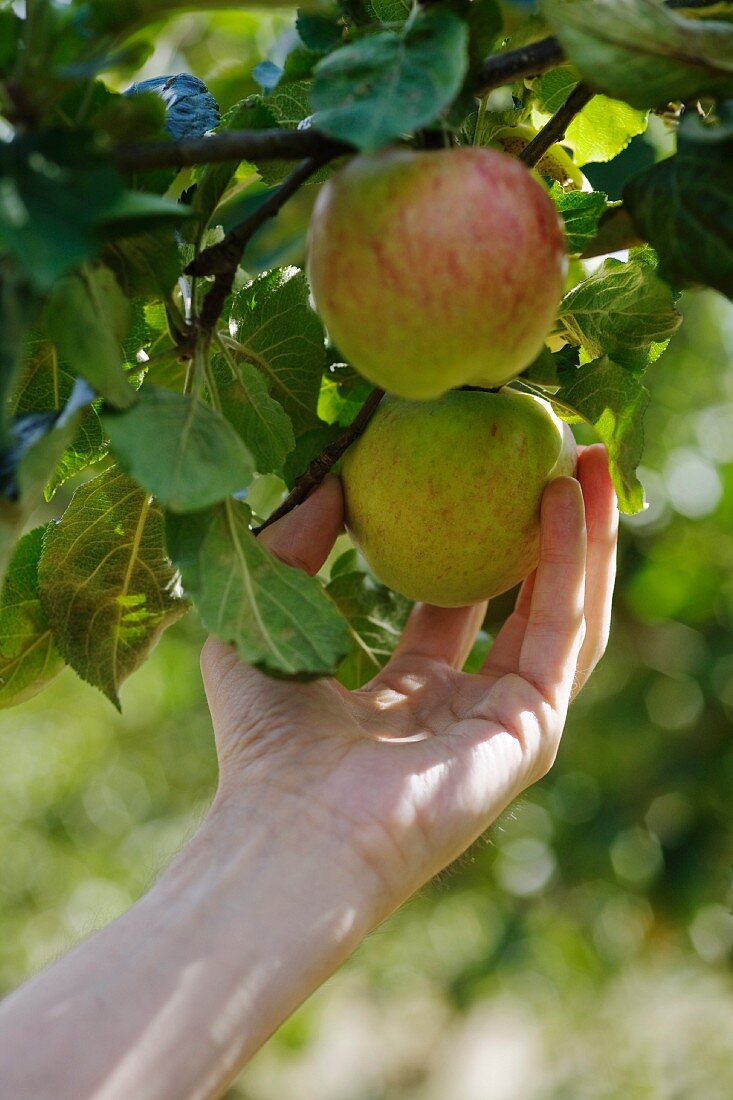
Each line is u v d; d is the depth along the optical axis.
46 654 0.69
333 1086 2.38
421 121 0.51
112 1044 0.57
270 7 0.52
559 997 1.86
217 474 0.55
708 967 1.82
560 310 0.65
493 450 0.65
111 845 1.95
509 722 0.67
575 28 0.53
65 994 0.58
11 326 0.50
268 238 0.76
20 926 1.82
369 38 0.53
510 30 0.61
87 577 0.67
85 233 0.49
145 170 0.53
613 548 0.71
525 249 0.54
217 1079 0.58
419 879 0.64
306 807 0.63
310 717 0.67
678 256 0.54
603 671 1.67
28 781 1.90
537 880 1.64
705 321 1.54
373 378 0.57
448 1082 2.49
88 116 0.54
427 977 1.94
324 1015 2.05
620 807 1.55
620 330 0.64
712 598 1.53
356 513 0.68
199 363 0.58
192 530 0.57
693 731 1.58
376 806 0.63
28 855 1.88
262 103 0.61
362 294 0.55
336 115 0.51
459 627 0.76
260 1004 0.59
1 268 0.50
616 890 1.62
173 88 0.63
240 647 0.54
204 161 0.53
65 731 1.92
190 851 0.63
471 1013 2.04
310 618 0.56
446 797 0.65
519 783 0.67
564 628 0.68
